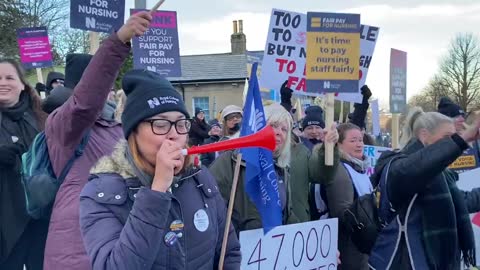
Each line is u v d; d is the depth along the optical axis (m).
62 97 3.33
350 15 4.55
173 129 1.85
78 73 3.39
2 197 3.30
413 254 3.33
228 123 6.80
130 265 1.62
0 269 3.43
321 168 3.74
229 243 2.21
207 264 1.96
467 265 3.73
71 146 2.81
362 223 3.52
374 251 3.53
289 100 6.04
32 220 3.44
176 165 1.72
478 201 4.17
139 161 1.85
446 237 3.35
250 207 3.29
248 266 3.22
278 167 3.49
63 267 2.71
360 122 6.49
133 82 1.87
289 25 5.98
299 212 3.72
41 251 3.49
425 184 3.19
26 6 24.38
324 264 3.63
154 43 5.40
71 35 27.12
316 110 6.29
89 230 1.77
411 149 3.48
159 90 1.84
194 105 31.58
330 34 4.52
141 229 1.64
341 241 3.84
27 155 2.91
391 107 6.73
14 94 3.44
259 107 2.99
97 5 4.25
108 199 1.79
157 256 1.79
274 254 3.35
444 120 3.39
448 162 3.07
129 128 1.84
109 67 2.69
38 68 7.64
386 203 3.40
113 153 1.92
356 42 4.57
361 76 6.41
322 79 4.50
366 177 4.12
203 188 2.01
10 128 3.42
